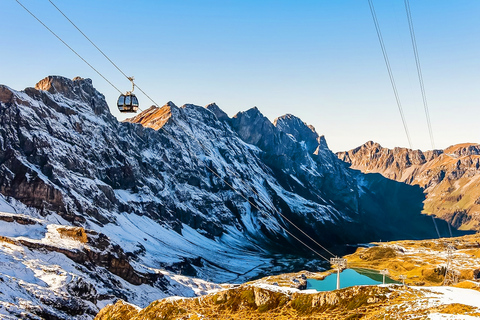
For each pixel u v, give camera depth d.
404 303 121.12
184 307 157.00
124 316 170.25
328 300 136.25
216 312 148.75
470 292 127.38
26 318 186.38
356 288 136.75
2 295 196.00
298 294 146.25
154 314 157.12
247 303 149.62
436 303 115.81
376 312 120.81
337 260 180.62
